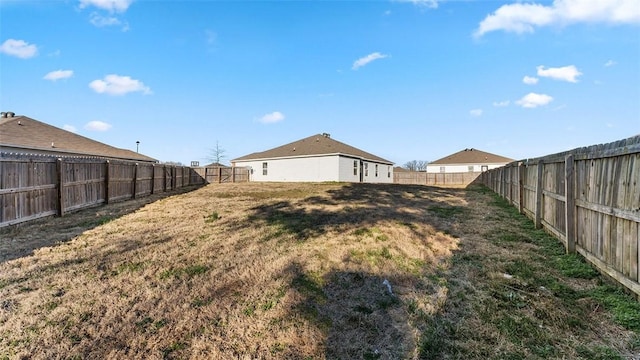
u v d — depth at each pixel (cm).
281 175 2477
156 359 204
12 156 537
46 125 1784
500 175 1110
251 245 453
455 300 282
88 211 725
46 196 628
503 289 301
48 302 273
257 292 301
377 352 214
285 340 227
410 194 1170
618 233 279
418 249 437
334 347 220
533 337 219
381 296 296
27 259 379
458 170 3506
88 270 348
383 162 2928
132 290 300
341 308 274
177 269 356
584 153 347
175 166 1498
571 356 197
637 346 201
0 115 1705
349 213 711
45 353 206
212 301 282
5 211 525
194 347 217
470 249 435
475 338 223
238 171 2430
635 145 241
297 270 357
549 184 493
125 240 472
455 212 740
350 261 387
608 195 296
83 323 242
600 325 229
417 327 242
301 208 781
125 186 976
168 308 268
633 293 257
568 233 387
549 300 272
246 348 217
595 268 326
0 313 253
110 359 202
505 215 693
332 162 2225
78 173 733
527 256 396
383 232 532
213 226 573
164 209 766
